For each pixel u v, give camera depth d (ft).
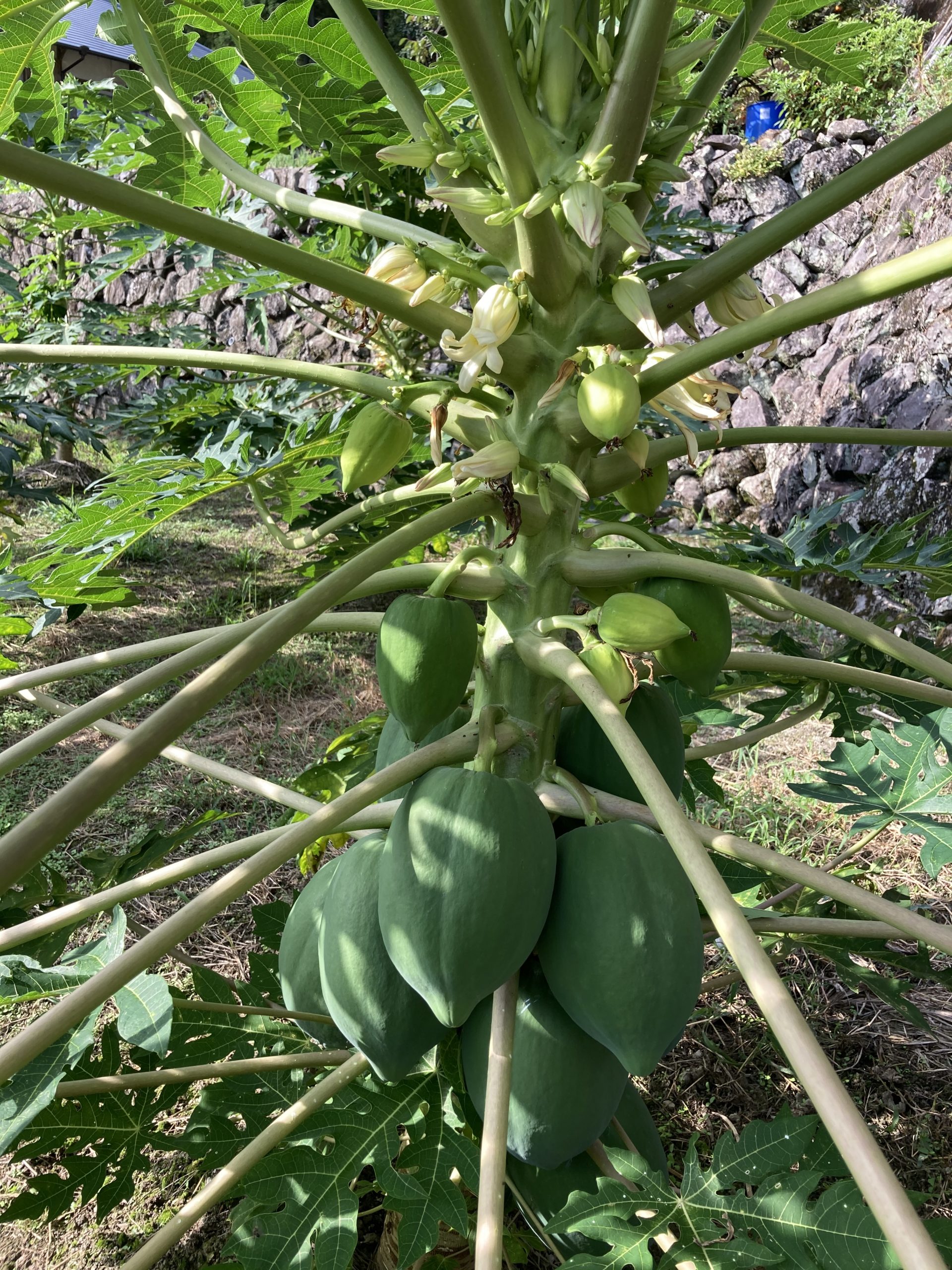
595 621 3.95
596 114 4.11
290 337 30.53
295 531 9.60
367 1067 4.73
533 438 4.17
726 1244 3.80
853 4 28.14
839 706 6.31
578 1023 3.86
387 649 3.80
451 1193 4.32
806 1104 7.80
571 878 3.75
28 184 2.86
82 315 19.76
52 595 6.33
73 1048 4.08
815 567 6.08
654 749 4.51
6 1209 4.86
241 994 5.55
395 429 4.18
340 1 4.35
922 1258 1.96
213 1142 4.93
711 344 3.64
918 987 9.56
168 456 6.28
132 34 5.14
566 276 3.98
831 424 21.97
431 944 3.55
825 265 23.47
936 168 21.34
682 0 5.04
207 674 2.77
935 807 4.70
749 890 7.06
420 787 3.80
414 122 4.42
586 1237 4.57
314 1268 4.61
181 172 6.20
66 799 2.40
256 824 11.98
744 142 25.89
